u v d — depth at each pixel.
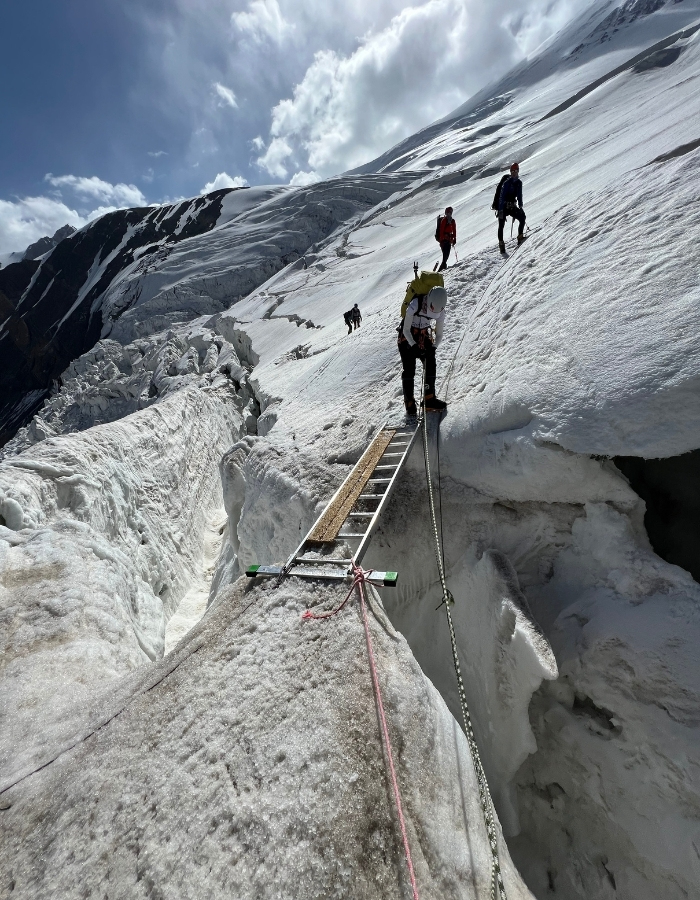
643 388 2.34
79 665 2.83
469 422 3.34
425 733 1.69
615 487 2.50
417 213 43.38
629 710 2.05
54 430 34.50
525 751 2.31
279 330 27.50
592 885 2.10
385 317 9.27
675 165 4.09
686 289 2.60
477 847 1.43
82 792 1.64
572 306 3.39
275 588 2.44
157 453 10.65
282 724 1.73
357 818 1.41
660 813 1.89
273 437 6.11
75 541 4.93
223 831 1.43
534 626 2.24
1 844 1.54
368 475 3.32
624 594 2.31
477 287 6.30
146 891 1.32
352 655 1.94
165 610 7.70
